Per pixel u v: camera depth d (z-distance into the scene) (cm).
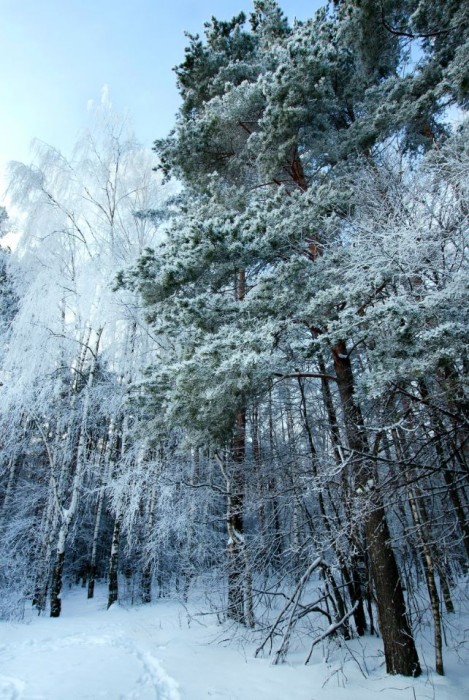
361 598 714
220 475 1010
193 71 875
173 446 970
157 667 565
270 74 702
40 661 589
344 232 611
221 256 596
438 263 454
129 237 1363
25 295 1184
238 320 550
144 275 601
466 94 606
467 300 412
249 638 687
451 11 621
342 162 734
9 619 988
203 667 562
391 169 658
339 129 861
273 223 583
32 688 472
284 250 616
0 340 1209
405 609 541
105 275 1181
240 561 729
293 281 552
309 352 466
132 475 996
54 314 1171
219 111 745
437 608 545
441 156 507
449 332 373
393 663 512
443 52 677
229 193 725
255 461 872
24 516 1370
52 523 1262
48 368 1173
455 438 465
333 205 605
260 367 493
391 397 518
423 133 796
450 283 416
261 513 855
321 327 584
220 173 820
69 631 813
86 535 1738
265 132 688
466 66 560
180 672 539
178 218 686
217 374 484
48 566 1264
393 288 527
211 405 514
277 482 795
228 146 793
